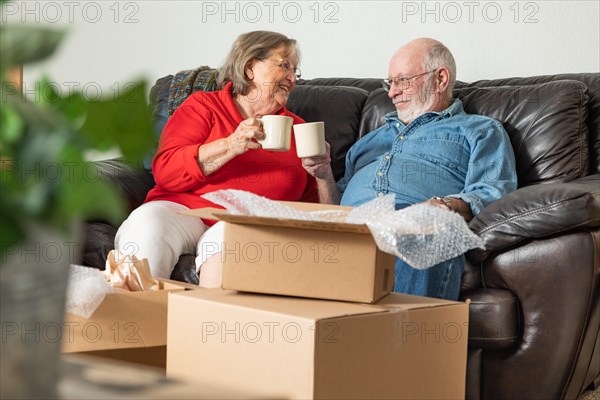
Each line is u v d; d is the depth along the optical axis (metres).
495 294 2.48
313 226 1.76
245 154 3.29
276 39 3.41
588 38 3.68
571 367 2.44
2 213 0.72
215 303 1.77
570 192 2.39
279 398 0.99
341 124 3.67
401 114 3.41
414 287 2.43
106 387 0.97
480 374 2.55
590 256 2.39
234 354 1.73
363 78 4.08
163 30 4.87
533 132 3.18
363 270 1.78
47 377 0.85
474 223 2.53
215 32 4.68
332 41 4.30
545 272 2.43
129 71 4.99
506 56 3.86
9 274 0.79
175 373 1.86
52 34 0.71
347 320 1.63
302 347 1.59
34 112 0.72
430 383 1.83
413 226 1.72
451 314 1.87
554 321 2.42
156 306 1.99
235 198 1.93
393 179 3.16
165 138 3.31
